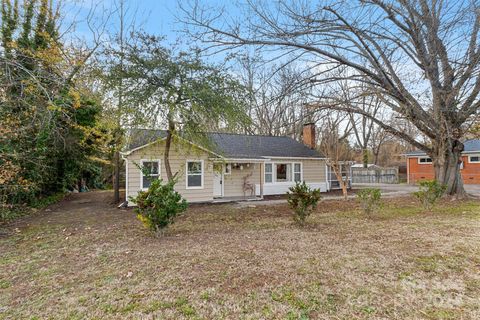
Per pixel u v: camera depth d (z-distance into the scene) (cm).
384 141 3312
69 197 1591
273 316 302
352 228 700
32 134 944
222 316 304
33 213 1031
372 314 303
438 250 506
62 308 327
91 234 696
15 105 797
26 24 1052
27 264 481
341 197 1459
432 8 927
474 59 862
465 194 1234
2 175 755
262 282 384
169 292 362
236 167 1527
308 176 1755
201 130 919
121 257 504
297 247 539
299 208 738
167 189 643
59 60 846
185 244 576
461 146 1217
